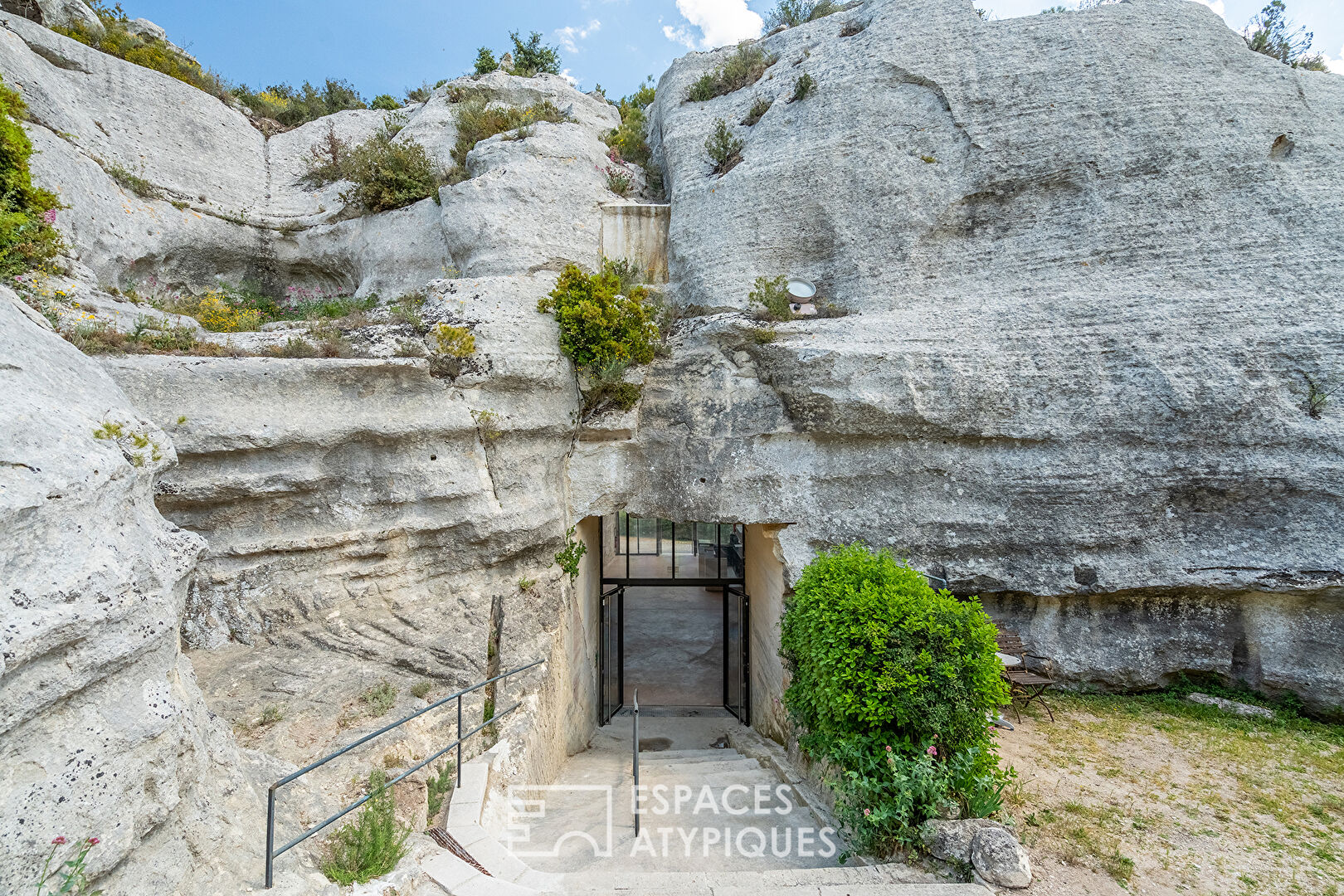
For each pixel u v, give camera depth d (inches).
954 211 364.5
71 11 431.5
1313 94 341.1
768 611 400.2
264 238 490.0
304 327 343.3
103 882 112.0
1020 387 316.2
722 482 363.9
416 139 530.9
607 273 403.5
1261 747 270.2
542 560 355.9
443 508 310.8
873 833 205.3
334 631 283.3
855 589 250.4
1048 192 353.4
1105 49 358.3
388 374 297.4
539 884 184.4
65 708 114.9
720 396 368.8
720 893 176.2
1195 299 312.5
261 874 146.7
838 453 346.9
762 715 421.1
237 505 270.1
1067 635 328.2
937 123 373.4
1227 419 296.7
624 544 615.2
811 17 546.3
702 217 420.5
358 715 233.1
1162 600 320.2
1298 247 313.7
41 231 276.5
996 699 218.2
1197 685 321.1
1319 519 289.6
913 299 361.1
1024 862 178.7
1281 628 304.7
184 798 137.6
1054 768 253.1
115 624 124.4
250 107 571.8
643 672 565.6
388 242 478.9
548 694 329.7
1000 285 350.9
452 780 228.5
